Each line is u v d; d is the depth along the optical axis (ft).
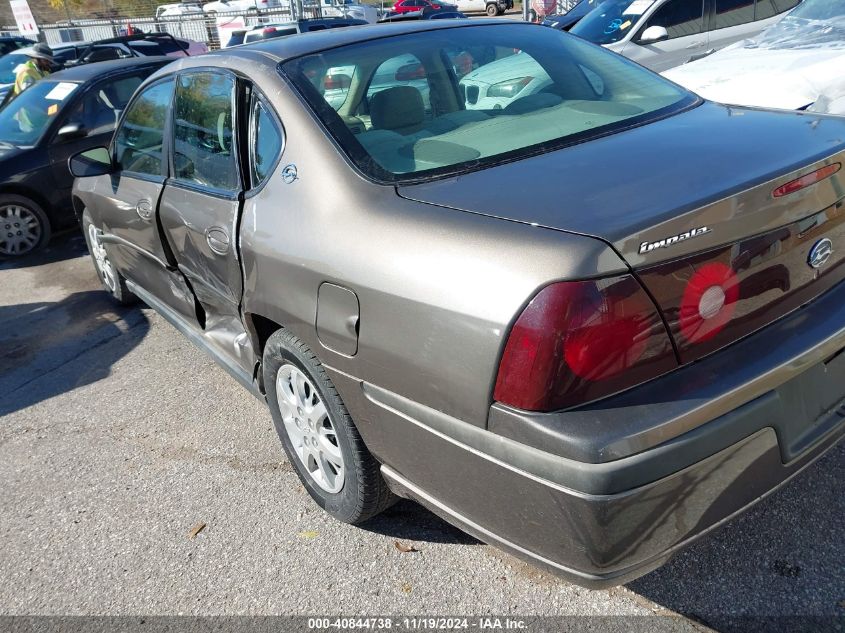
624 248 5.60
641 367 5.74
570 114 8.57
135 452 11.18
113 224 13.64
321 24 45.65
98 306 17.78
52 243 23.97
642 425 5.51
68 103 23.36
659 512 5.66
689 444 5.61
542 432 5.60
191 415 12.06
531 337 5.60
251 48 9.91
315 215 7.59
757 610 7.18
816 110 16.63
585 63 9.87
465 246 6.17
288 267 7.73
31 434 12.12
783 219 6.39
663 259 5.71
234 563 8.60
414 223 6.68
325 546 8.68
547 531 5.90
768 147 7.06
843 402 7.11
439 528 8.80
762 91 17.29
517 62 9.50
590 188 6.46
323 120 8.14
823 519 8.14
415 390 6.53
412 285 6.38
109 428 11.98
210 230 9.43
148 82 12.35
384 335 6.66
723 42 28.78
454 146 7.91
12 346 16.03
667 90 9.54
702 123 8.13
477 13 100.32
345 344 7.16
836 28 18.93
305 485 9.33
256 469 10.36
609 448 5.41
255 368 9.80
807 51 18.16
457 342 6.03
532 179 6.86
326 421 8.56
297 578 8.27
